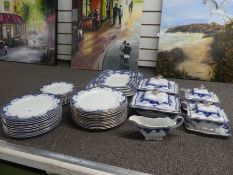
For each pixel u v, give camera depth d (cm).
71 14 163
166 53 143
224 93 107
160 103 71
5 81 118
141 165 54
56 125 69
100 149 60
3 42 170
